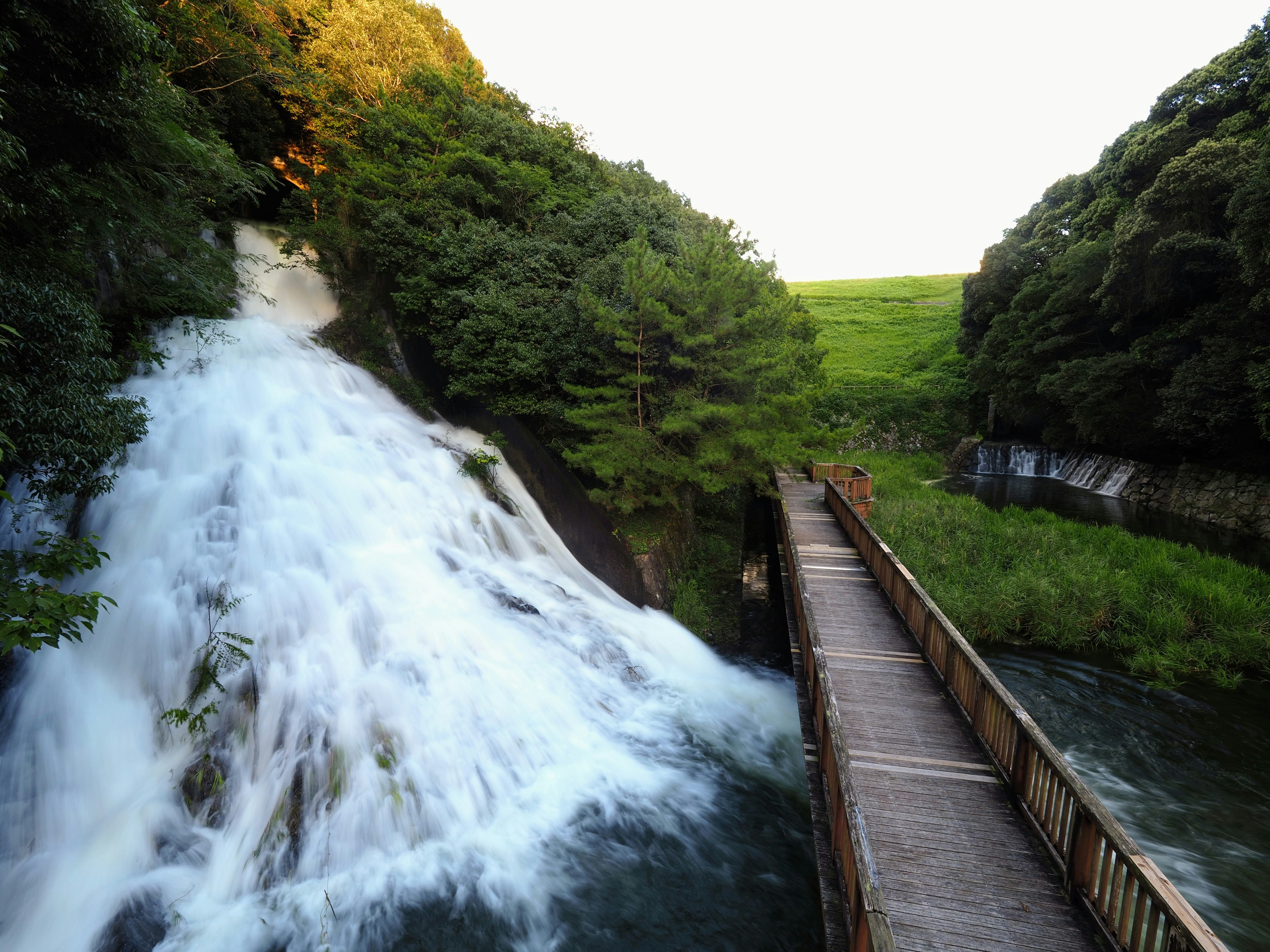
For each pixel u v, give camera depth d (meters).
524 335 12.65
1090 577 13.01
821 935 5.56
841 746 4.93
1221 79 26.41
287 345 12.95
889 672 8.03
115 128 6.75
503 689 8.00
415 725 7.06
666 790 7.46
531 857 6.26
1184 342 23.19
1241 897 6.17
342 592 8.29
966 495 27.59
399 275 14.01
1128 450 27.08
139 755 6.30
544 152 18.02
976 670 6.36
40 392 5.71
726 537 16.50
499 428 13.63
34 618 4.84
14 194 6.00
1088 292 27.98
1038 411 33.34
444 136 16.94
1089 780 8.00
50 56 5.57
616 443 11.44
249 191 12.87
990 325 40.91
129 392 10.05
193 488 8.79
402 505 10.36
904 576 9.35
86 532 7.86
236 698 6.72
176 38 14.91
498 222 15.46
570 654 9.23
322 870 5.77
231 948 5.04
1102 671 10.72
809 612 8.16
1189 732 8.99
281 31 19.53
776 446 11.73
